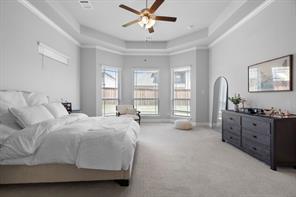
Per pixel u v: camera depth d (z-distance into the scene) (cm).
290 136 264
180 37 631
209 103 631
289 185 219
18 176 211
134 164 283
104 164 204
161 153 337
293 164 265
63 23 432
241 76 429
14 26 302
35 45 359
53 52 425
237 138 367
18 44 311
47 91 404
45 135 213
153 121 716
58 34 454
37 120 244
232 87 474
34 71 356
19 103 269
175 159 306
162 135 489
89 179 214
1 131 215
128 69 713
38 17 368
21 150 200
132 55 712
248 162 293
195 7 417
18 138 204
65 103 441
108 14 450
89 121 308
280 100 309
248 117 327
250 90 389
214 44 585
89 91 609
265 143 281
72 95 540
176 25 527
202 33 559
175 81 711
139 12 305
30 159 206
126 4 401
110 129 246
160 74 718
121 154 209
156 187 214
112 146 208
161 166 276
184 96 686
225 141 423
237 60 447
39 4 341
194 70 641
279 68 307
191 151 350
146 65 718
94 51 611
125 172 214
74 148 208
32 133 208
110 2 393
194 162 293
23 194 200
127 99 713
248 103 401
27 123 230
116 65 686
